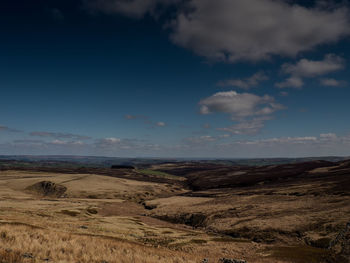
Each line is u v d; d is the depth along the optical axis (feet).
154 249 86.94
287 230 163.43
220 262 86.63
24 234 68.64
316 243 135.44
